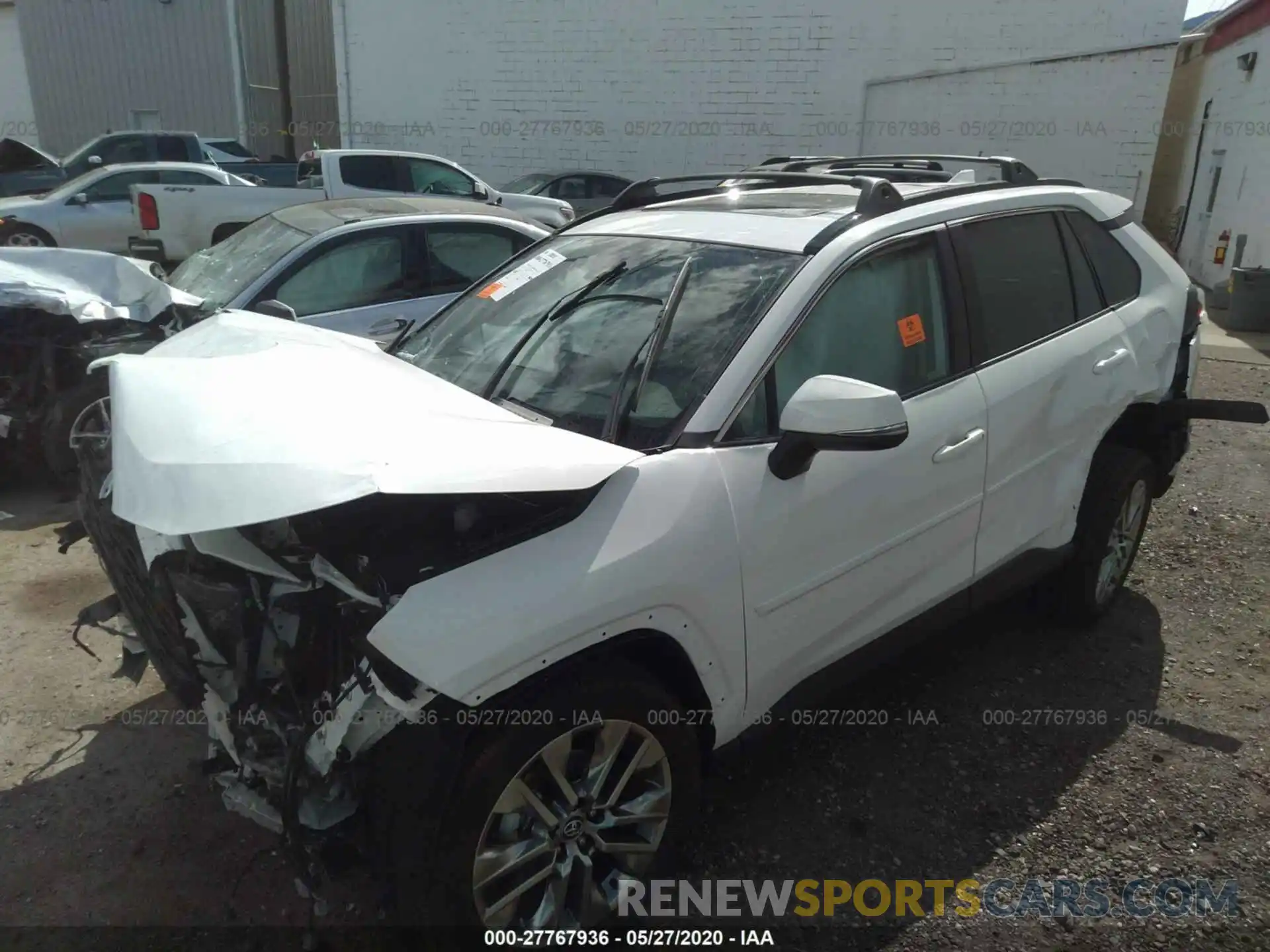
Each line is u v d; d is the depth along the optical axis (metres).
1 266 5.34
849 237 2.86
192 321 5.22
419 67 16.48
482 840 2.12
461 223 6.31
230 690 2.27
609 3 15.21
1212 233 14.73
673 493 2.33
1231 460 6.32
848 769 3.17
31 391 5.34
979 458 3.10
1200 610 4.26
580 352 2.80
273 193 11.98
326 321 5.69
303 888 2.15
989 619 4.16
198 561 2.25
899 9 13.93
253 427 2.18
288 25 24.22
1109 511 3.82
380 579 2.04
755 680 2.58
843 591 2.75
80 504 2.94
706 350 2.62
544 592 2.09
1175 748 3.28
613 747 2.29
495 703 2.09
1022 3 13.41
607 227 3.40
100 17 21.77
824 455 2.64
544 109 16.05
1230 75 14.45
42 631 4.01
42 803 2.98
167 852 2.78
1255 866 2.75
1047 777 3.13
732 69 14.91
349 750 2.03
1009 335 3.30
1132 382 3.74
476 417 2.40
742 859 2.78
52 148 22.58
